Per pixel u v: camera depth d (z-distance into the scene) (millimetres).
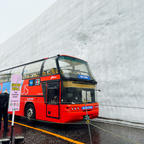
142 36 6375
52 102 4715
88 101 4922
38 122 5762
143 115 5125
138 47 6316
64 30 12617
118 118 5918
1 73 8375
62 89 4441
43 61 5750
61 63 4977
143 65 5801
